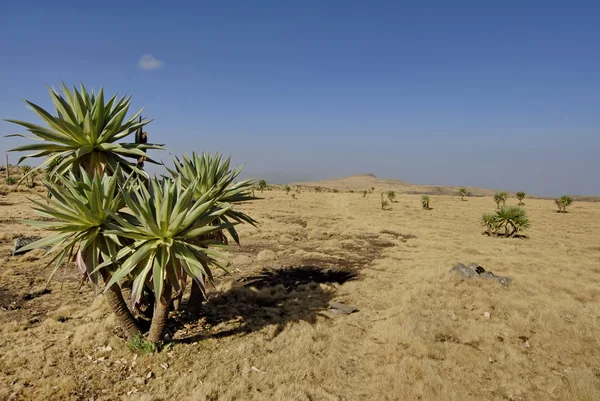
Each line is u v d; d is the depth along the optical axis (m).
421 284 11.28
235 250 17.05
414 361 6.29
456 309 9.20
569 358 6.71
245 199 7.86
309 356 6.52
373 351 6.84
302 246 19.17
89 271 5.46
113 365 5.88
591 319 8.48
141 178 7.02
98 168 6.49
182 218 5.23
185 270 5.45
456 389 5.55
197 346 6.71
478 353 6.81
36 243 5.33
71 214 5.36
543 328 7.91
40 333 6.82
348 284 11.34
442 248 19.70
